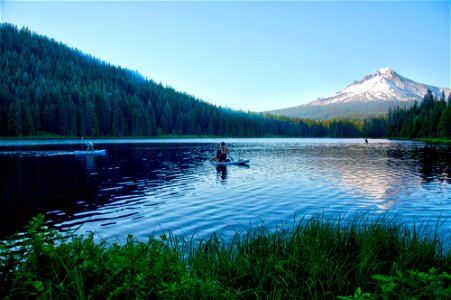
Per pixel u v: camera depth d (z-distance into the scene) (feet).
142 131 512.22
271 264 19.56
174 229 34.55
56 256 15.89
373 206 45.68
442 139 359.66
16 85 544.21
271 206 45.55
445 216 39.96
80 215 40.81
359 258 20.84
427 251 22.24
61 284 13.70
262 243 23.24
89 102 453.58
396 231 26.17
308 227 26.76
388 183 66.69
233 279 18.34
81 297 13.51
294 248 21.56
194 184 65.77
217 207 44.93
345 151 189.88
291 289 17.20
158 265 16.99
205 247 23.40
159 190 58.75
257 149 214.90
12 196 53.26
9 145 244.01
